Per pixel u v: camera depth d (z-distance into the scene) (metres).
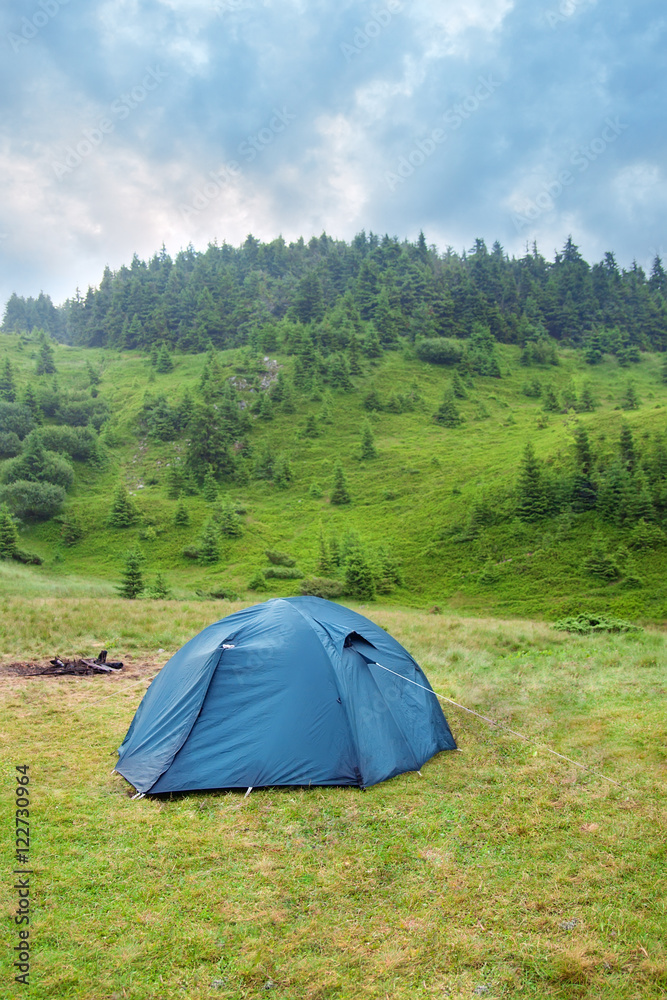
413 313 156.62
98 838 5.80
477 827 6.16
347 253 194.75
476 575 51.31
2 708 9.41
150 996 3.93
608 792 6.82
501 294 172.00
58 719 9.07
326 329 135.75
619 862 5.46
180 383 129.00
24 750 7.81
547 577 48.00
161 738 7.31
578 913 4.78
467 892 5.05
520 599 45.31
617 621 21.95
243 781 6.88
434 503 70.12
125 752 7.61
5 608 18.28
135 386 133.38
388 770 7.30
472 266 181.38
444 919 4.73
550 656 15.30
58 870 5.22
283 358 130.88
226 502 78.81
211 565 62.22
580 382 128.88
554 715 9.58
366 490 82.06
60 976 4.04
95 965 4.18
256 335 143.62
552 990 4.03
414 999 3.95
